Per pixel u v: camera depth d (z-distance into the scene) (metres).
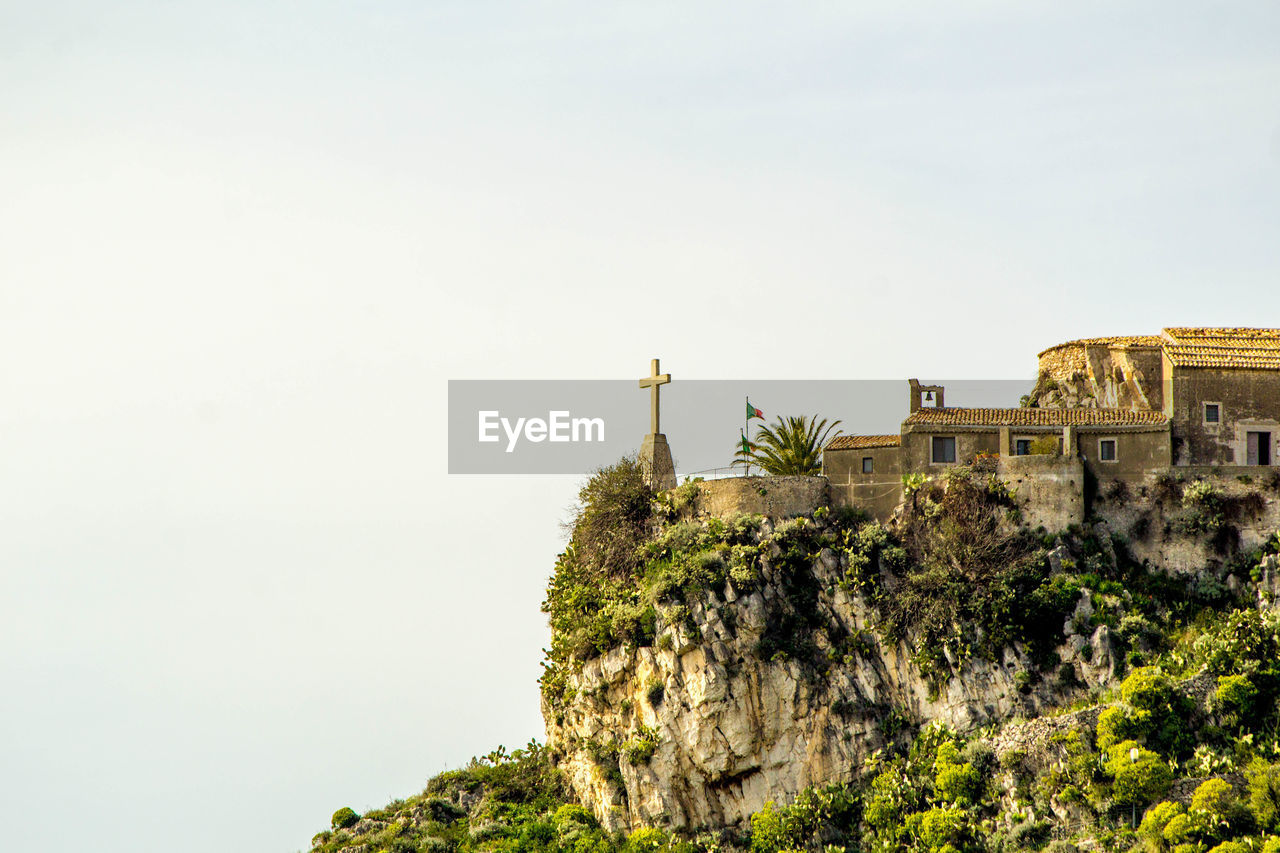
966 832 83.56
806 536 96.50
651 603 93.69
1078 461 97.00
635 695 92.88
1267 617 87.50
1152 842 78.25
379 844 95.31
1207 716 84.50
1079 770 83.06
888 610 93.62
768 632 93.00
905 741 90.75
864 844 86.94
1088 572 94.31
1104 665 89.31
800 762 90.62
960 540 94.56
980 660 91.00
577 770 94.88
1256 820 77.75
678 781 90.25
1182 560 96.12
